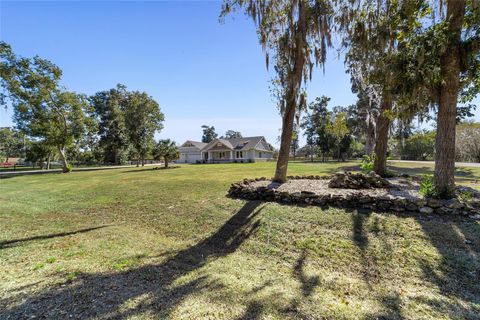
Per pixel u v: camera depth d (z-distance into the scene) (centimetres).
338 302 222
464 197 452
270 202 568
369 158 973
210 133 6888
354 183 619
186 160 4072
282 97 715
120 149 3697
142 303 222
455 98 448
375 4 562
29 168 3278
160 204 657
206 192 766
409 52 442
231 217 504
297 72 666
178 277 277
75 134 2164
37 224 525
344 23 632
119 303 222
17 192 993
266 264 317
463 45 415
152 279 272
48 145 2134
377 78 521
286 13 673
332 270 294
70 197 830
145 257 340
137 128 3070
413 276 271
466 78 461
